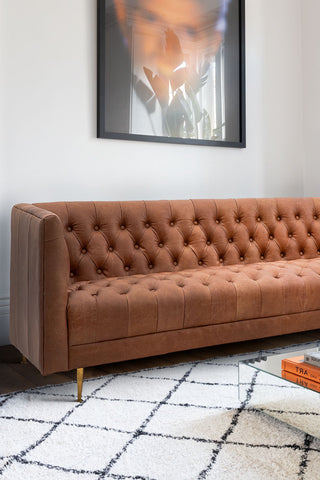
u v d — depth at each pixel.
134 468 1.48
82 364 2.07
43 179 2.93
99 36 3.05
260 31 3.75
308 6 3.90
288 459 1.53
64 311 2.03
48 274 2.00
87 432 1.72
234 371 2.34
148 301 2.20
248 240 3.10
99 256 2.67
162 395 2.05
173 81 3.35
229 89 3.60
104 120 3.09
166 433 1.71
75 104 3.02
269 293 2.50
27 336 2.16
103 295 2.14
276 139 3.85
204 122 3.49
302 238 3.25
